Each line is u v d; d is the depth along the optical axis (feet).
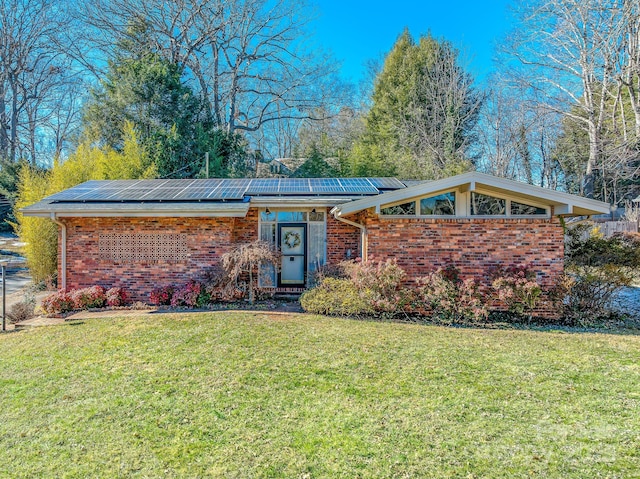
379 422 14.29
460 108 93.66
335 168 86.12
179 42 87.45
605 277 31.40
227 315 30.48
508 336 25.67
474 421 14.35
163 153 70.85
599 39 70.69
